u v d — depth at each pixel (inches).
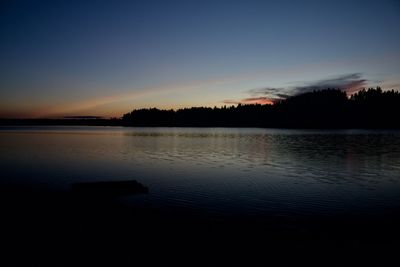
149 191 951.6
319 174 1331.2
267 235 581.6
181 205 788.6
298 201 849.5
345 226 644.1
